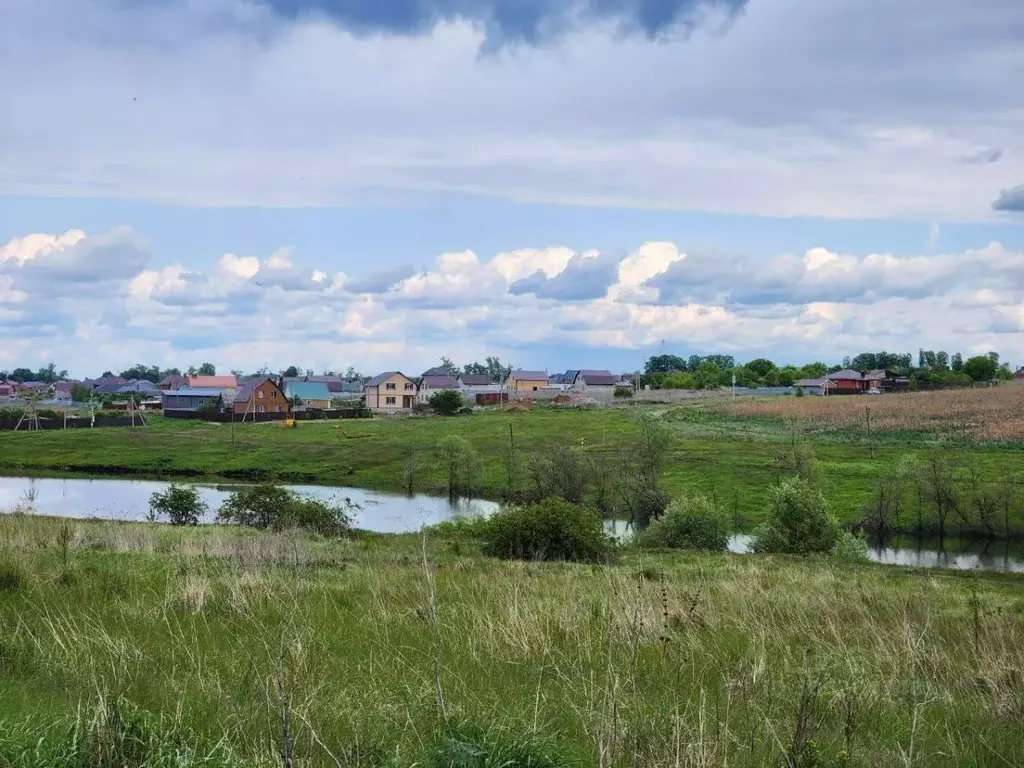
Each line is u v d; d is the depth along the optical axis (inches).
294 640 335.0
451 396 4446.4
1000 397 4212.6
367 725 250.4
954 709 299.7
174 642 343.6
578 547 1006.4
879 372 5861.2
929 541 1943.9
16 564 498.9
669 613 426.6
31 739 212.8
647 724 248.5
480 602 468.1
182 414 4429.1
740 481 2437.3
